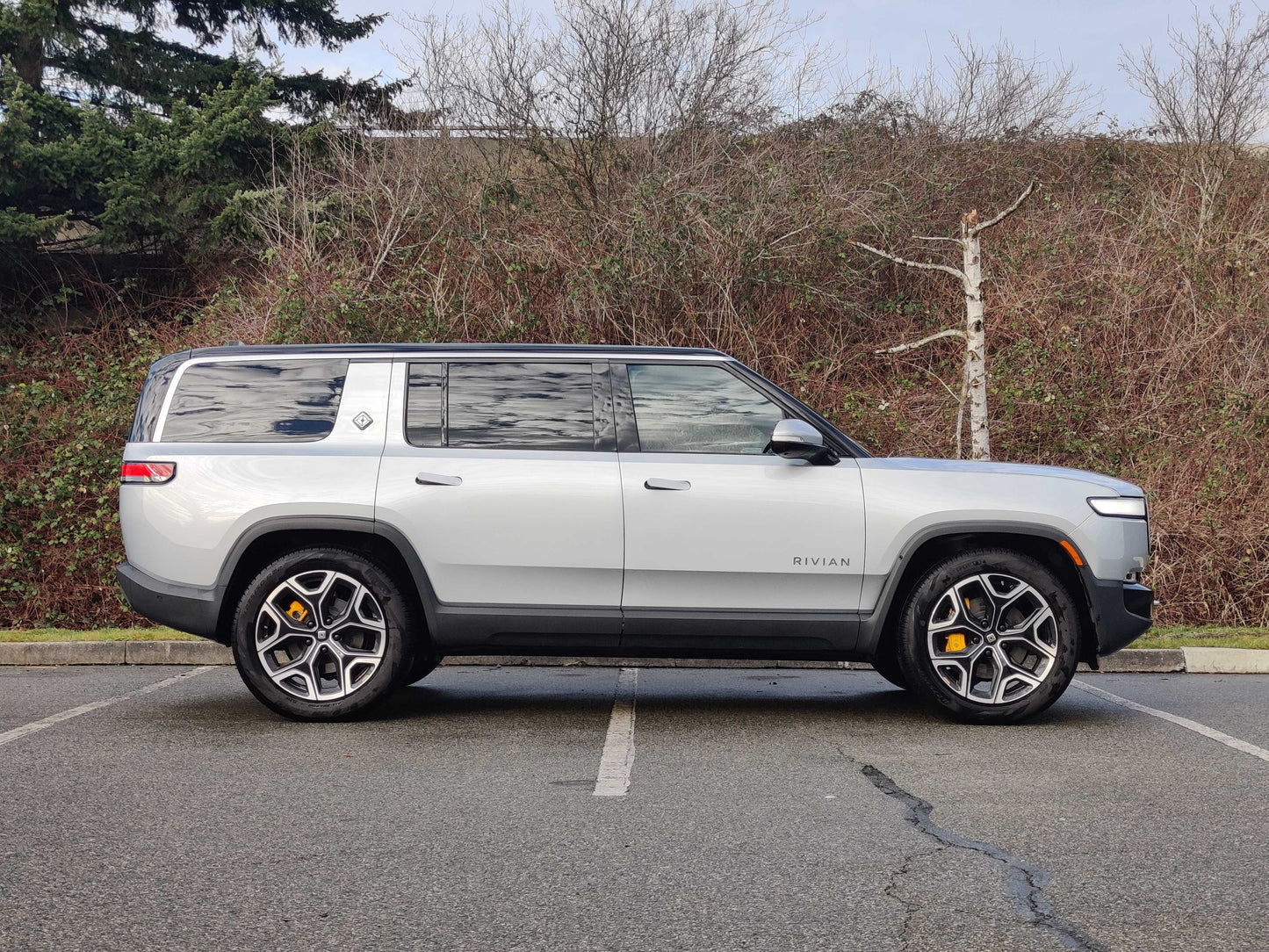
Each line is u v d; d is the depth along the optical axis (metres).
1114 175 17.25
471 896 3.68
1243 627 10.44
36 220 17.00
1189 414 12.64
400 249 14.70
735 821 4.52
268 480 6.36
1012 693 6.39
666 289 13.61
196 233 17.73
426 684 7.82
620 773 5.29
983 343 10.96
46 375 15.46
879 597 6.35
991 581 6.36
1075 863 4.00
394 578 6.42
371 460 6.38
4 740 5.91
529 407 6.49
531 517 6.28
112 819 4.52
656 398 6.50
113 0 19.48
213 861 4.02
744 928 3.40
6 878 3.83
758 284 13.85
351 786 5.04
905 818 4.57
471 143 16.12
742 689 7.68
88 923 3.45
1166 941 3.31
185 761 5.49
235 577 6.39
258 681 6.36
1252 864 3.99
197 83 19.62
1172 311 13.78
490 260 14.21
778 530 6.29
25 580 11.87
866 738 6.08
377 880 3.83
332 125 16.89
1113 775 5.24
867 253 14.51
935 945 3.28
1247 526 10.95
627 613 6.32
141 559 6.44
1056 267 14.47
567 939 3.33
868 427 12.86
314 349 6.65
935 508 6.32
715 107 15.81
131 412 12.98
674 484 6.29
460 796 4.88
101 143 17.19
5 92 17.48
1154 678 8.18
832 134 16.33
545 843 4.23
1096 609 6.35
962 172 16.72
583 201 15.31
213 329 14.23
